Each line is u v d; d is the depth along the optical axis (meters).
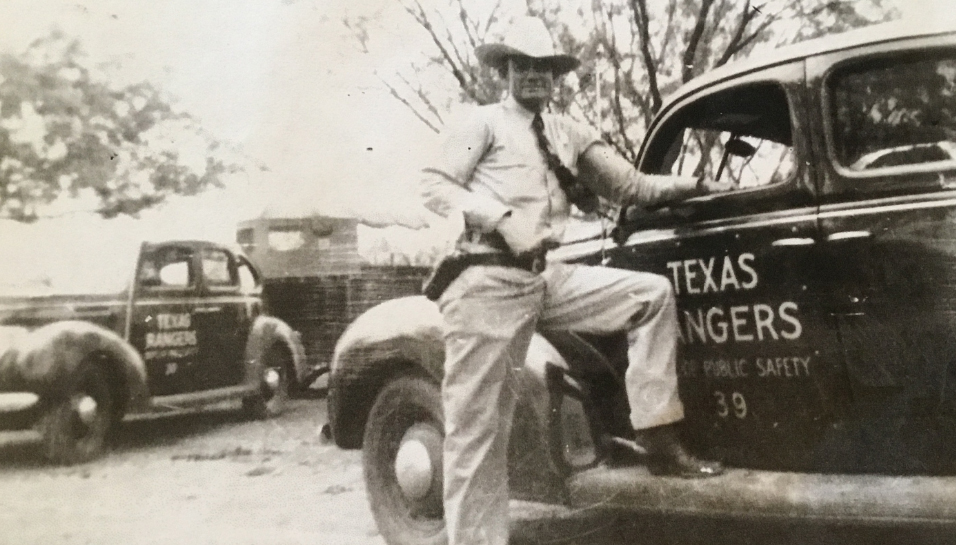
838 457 2.42
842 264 2.38
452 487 2.75
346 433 3.13
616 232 2.81
